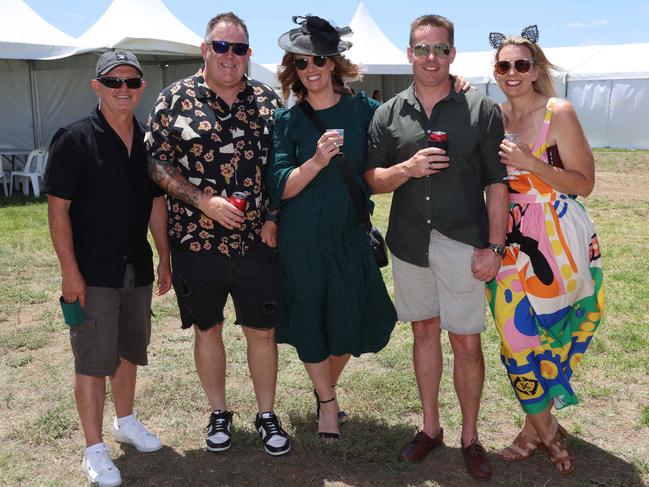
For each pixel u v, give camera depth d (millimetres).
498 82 3197
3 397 4262
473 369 3352
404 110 3230
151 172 3357
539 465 3428
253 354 3635
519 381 3207
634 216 10688
